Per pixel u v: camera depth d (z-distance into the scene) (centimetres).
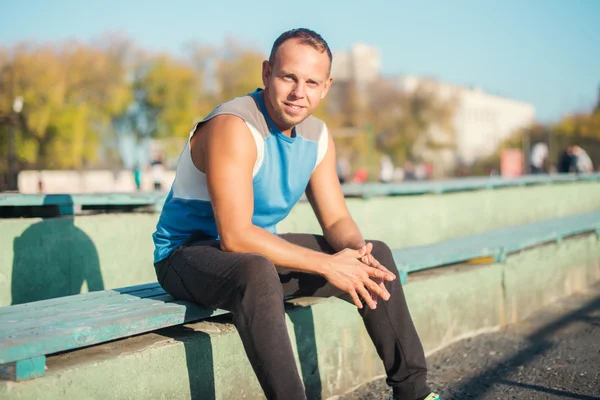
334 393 274
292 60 205
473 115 7988
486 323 384
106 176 2942
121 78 4306
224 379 223
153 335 217
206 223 227
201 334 219
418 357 217
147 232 417
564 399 268
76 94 4034
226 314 249
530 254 438
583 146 5944
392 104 6806
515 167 3709
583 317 422
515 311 412
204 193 220
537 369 309
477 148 7725
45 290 354
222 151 205
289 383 179
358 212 498
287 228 468
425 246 403
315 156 232
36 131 3691
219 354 222
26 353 167
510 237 454
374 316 219
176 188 227
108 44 4366
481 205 638
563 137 6041
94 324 188
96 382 183
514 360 325
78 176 2830
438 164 6944
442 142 6975
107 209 451
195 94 4791
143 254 414
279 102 209
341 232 240
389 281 220
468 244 411
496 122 8556
